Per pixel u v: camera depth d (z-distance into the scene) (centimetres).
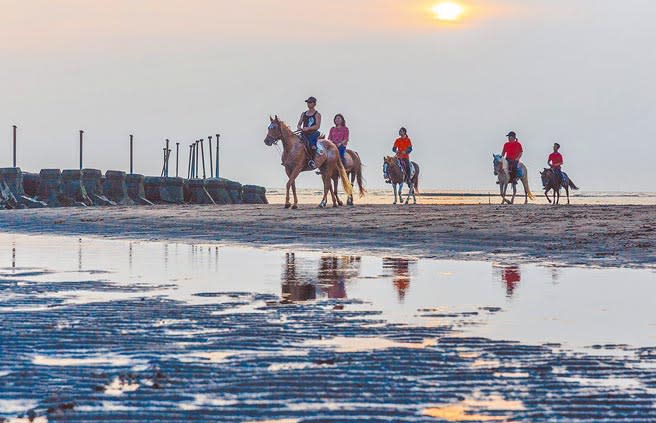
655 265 2031
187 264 2114
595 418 732
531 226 2961
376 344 1046
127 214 3988
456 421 722
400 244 2614
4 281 1741
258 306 1383
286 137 4062
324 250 2506
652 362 943
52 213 4197
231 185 8056
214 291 1585
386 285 1673
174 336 1095
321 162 4109
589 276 1814
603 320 1240
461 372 890
